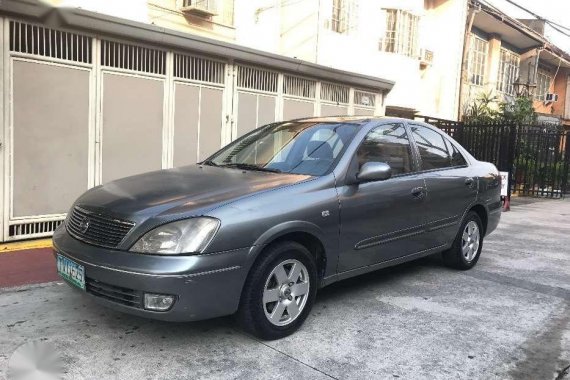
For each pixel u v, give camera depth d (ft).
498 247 25.05
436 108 61.82
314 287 13.46
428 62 59.98
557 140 51.90
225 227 11.48
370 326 14.01
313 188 13.50
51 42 21.38
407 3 53.42
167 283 10.90
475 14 62.85
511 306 16.14
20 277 16.93
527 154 51.83
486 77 73.10
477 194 19.66
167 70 25.95
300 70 33.50
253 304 12.10
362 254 14.80
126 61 24.20
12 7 19.51
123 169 24.48
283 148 15.90
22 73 20.57
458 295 16.96
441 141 19.13
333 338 13.12
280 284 12.67
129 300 11.32
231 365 11.50
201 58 27.66
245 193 12.47
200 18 32.81
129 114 24.52
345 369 11.55
